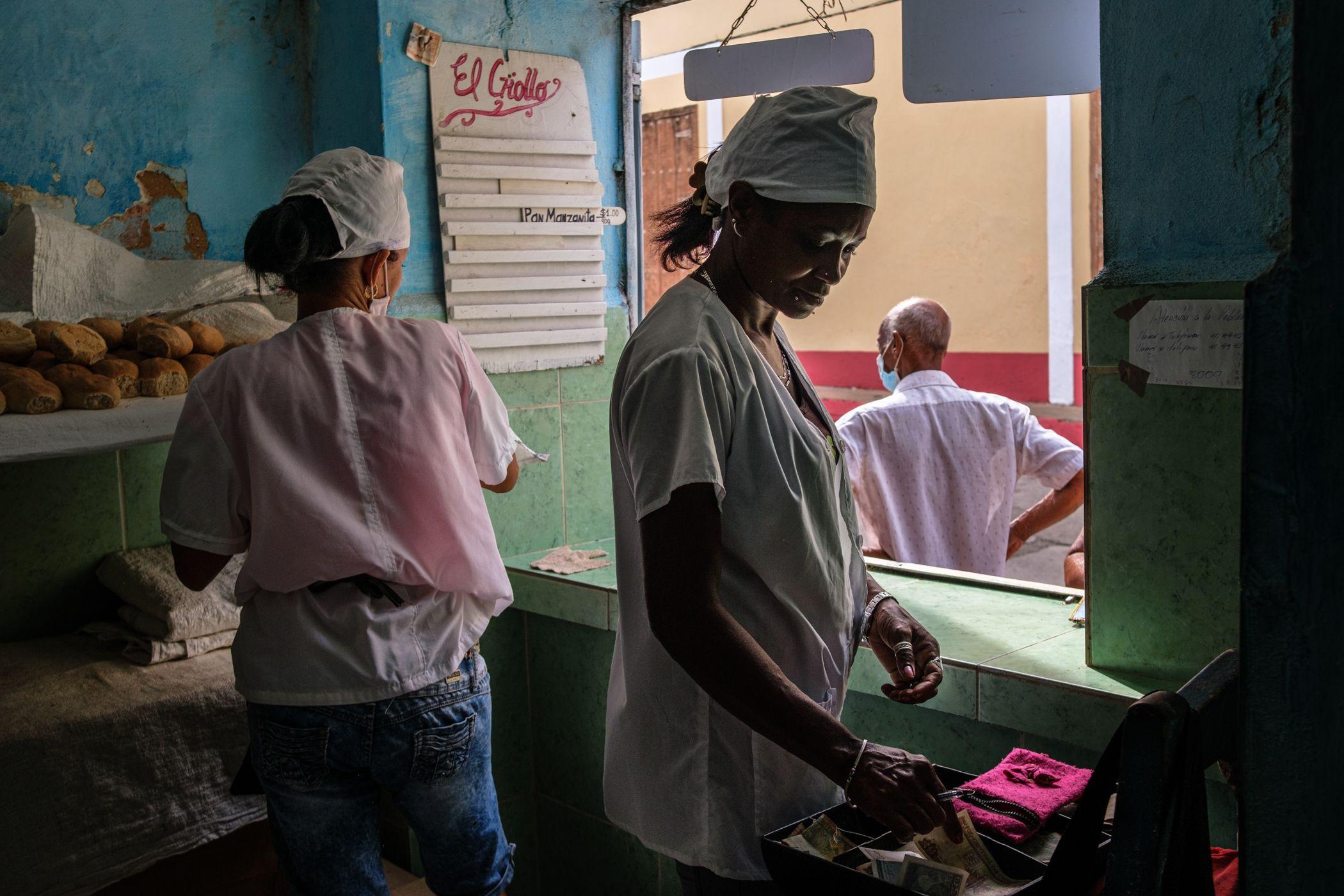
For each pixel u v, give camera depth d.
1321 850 0.63
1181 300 1.59
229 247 2.72
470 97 2.66
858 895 1.16
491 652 2.72
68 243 2.27
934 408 2.89
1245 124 1.48
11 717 1.99
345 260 1.79
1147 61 1.64
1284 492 0.60
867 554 2.89
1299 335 0.58
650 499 1.18
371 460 1.69
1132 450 1.69
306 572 1.63
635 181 3.01
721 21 5.93
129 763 2.05
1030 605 2.19
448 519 1.73
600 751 2.62
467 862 1.80
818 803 1.36
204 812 2.13
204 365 2.13
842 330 8.87
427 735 1.69
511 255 2.73
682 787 1.32
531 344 2.78
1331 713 0.61
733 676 1.15
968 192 7.90
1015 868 1.21
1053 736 1.70
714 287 1.34
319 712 1.63
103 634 2.36
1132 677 1.71
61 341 1.97
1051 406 7.55
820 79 2.34
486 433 1.87
